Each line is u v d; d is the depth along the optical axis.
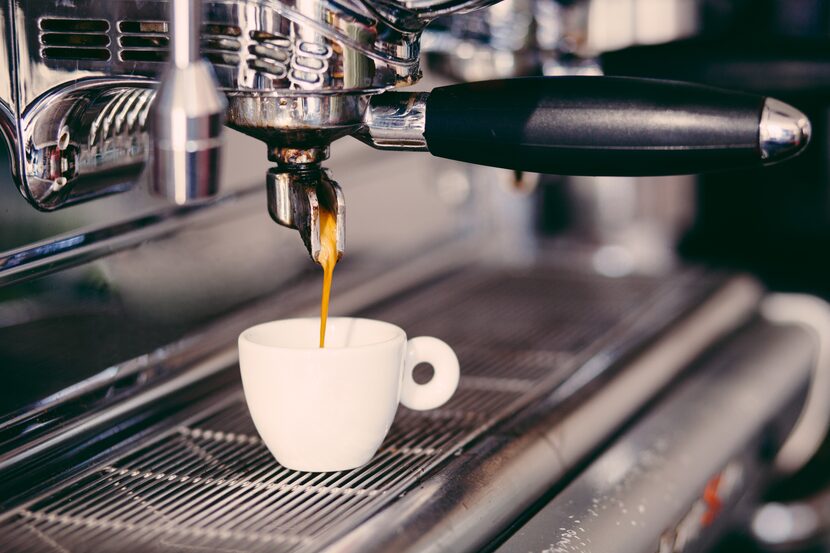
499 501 0.48
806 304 0.93
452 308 0.82
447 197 0.96
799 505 0.87
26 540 0.42
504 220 1.01
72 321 0.55
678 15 0.94
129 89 0.45
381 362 0.46
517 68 0.76
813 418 0.88
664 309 0.82
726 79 0.78
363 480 0.47
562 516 0.50
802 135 0.40
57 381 0.54
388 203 0.88
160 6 0.41
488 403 0.59
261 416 0.47
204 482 0.47
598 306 0.83
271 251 0.73
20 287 0.52
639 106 0.42
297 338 0.50
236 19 0.39
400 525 0.42
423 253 0.92
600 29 0.88
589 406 0.60
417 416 0.56
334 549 0.40
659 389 0.69
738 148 0.40
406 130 0.45
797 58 0.78
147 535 0.42
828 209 1.09
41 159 0.44
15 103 0.43
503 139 0.43
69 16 0.42
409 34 0.42
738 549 0.78
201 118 0.33
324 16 0.39
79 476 0.48
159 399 0.57
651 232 1.03
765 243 1.11
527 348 0.71
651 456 0.59
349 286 0.81
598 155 0.42
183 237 0.64
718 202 1.10
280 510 0.44
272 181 0.43
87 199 0.48
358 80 0.41
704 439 0.64
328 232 0.44
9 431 0.49
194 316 0.65
